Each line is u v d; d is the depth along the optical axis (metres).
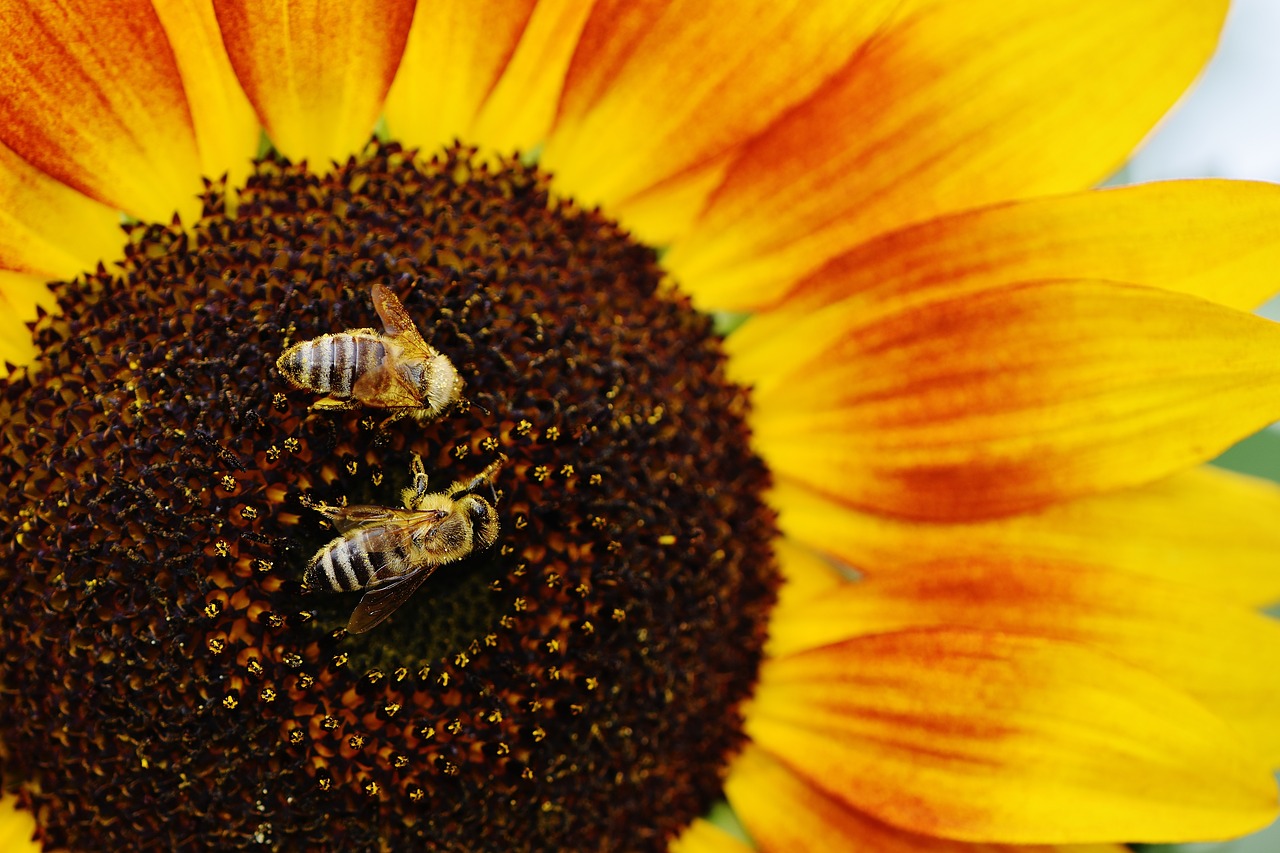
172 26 0.17
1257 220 0.17
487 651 0.17
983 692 0.17
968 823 0.17
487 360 0.17
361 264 0.17
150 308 0.17
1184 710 0.17
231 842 0.16
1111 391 0.17
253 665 0.16
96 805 0.16
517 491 0.17
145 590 0.16
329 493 0.16
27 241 0.17
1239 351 0.17
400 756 0.16
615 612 0.17
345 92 0.17
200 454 0.16
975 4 0.17
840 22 0.17
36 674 0.16
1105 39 0.17
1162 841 0.17
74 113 0.17
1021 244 0.17
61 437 0.16
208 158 0.17
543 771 0.17
